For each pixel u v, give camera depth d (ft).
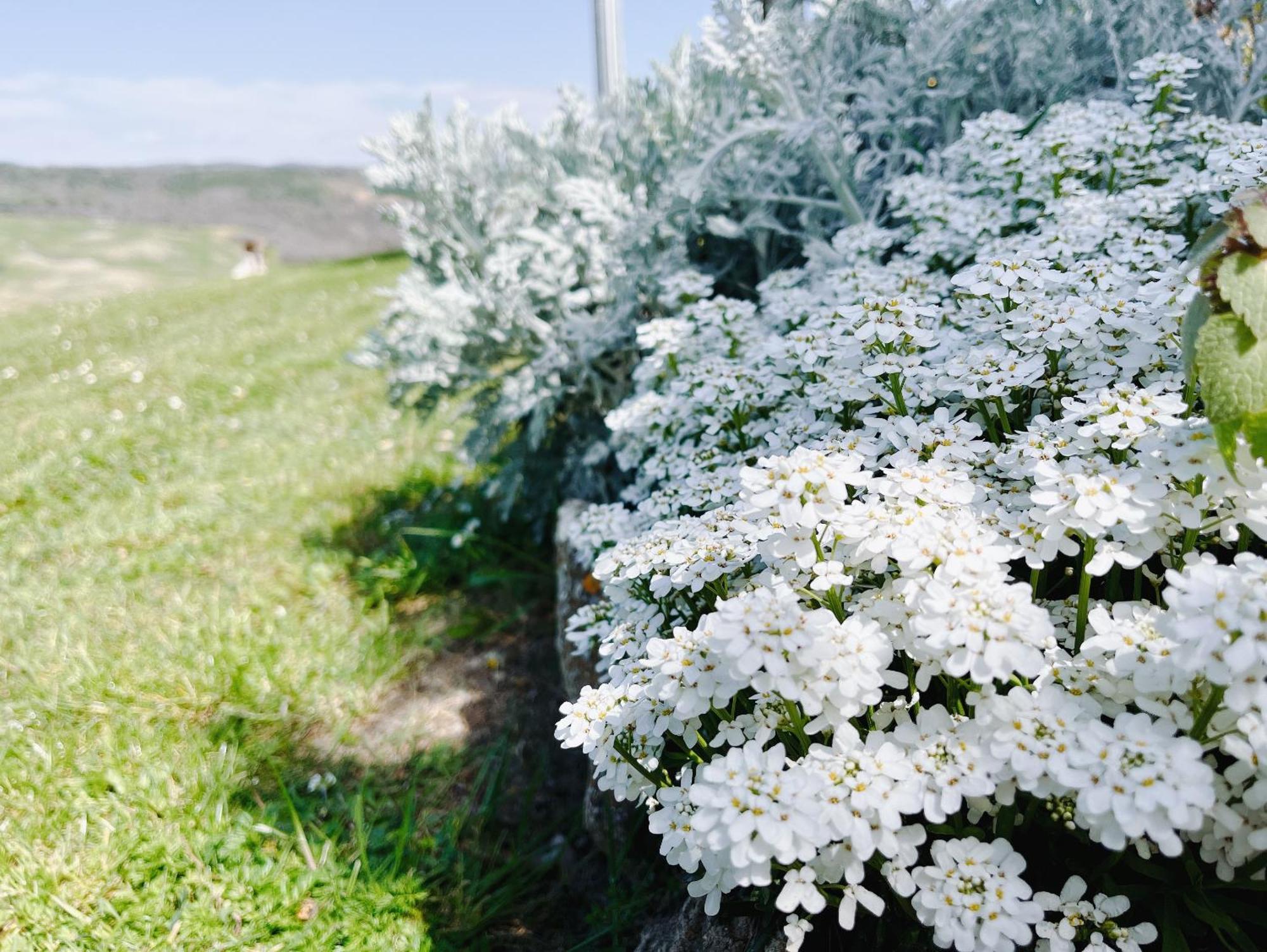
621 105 10.40
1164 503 3.89
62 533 11.67
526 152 10.57
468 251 10.43
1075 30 8.13
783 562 4.36
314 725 8.09
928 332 4.92
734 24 8.13
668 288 7.66
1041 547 4.06
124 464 14.17
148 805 6.74
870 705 4.07
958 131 8.75
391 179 10.04
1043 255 5.38
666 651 4.15
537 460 10.41
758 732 3.92
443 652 9.34
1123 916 4.04
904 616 4.01
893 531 3.96
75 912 5.88
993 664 3.47
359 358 10.13
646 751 4.61
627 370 9.21
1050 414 5.15
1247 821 3.49
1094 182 7.39
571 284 9.37
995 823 3.94
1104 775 3.28
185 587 10.23
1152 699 3.69
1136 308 4.70
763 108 9.09
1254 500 3.76
